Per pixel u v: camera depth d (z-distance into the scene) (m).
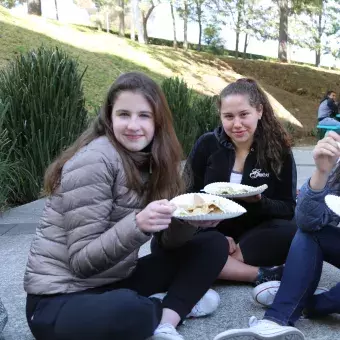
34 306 1.56
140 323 1.48
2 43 10.36
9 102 4.18
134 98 1.62
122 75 1.71
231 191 2.21
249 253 2.31
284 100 16.72
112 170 1.57
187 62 15.70
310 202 1.72
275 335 1.56
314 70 20.53
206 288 1.80
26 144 4.50
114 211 1.60
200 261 1.80
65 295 1.55
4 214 3.92
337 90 19.55
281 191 2.41
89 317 1.45
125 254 1.49
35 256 1.58
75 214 1.50
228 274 2.27
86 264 1.49
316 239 1.78
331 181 1.92
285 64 20.17
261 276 2.26
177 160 1.77
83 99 4.98
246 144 2.39
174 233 1.79
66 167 1.55
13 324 1.93
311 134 14.01
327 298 1.85
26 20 12.77
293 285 1.75
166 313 1.71
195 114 7.46
